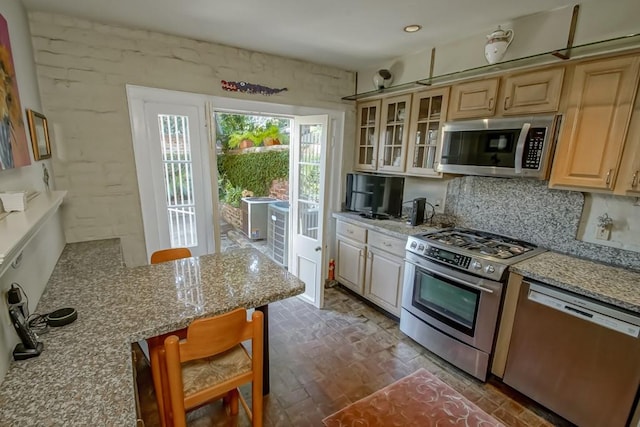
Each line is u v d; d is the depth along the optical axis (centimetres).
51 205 122
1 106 119
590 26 178
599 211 200
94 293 152
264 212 573
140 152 245
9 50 138
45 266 161
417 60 278
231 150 714
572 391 171
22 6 181
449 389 207
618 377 154
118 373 97
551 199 221
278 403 192
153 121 247
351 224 326
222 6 192
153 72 238
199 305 141
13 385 92
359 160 357
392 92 302
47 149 196
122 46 225
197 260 200
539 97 198
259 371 143
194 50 250
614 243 196
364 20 212
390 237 281
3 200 106
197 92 258
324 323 286
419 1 183
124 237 249
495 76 221
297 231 343
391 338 264
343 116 345
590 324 161
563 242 217
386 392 203
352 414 185
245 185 704
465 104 239
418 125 282
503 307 200
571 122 185
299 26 222
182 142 262
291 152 337
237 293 154
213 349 126
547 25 195
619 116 167
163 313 133
